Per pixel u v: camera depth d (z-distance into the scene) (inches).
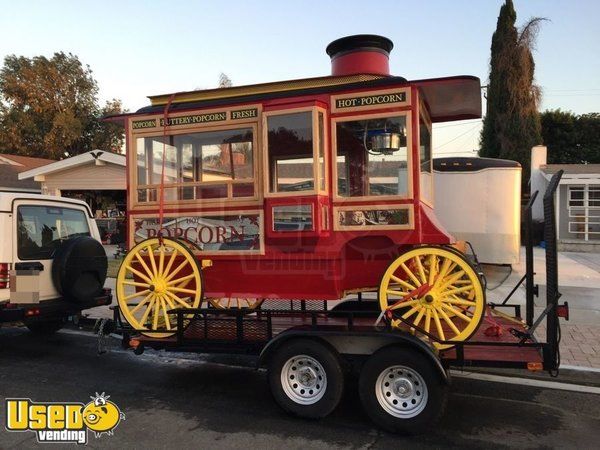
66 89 1445.6
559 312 159.6
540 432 157.2
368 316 188.4
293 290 186.7
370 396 157.9
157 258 195.9
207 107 195.3
